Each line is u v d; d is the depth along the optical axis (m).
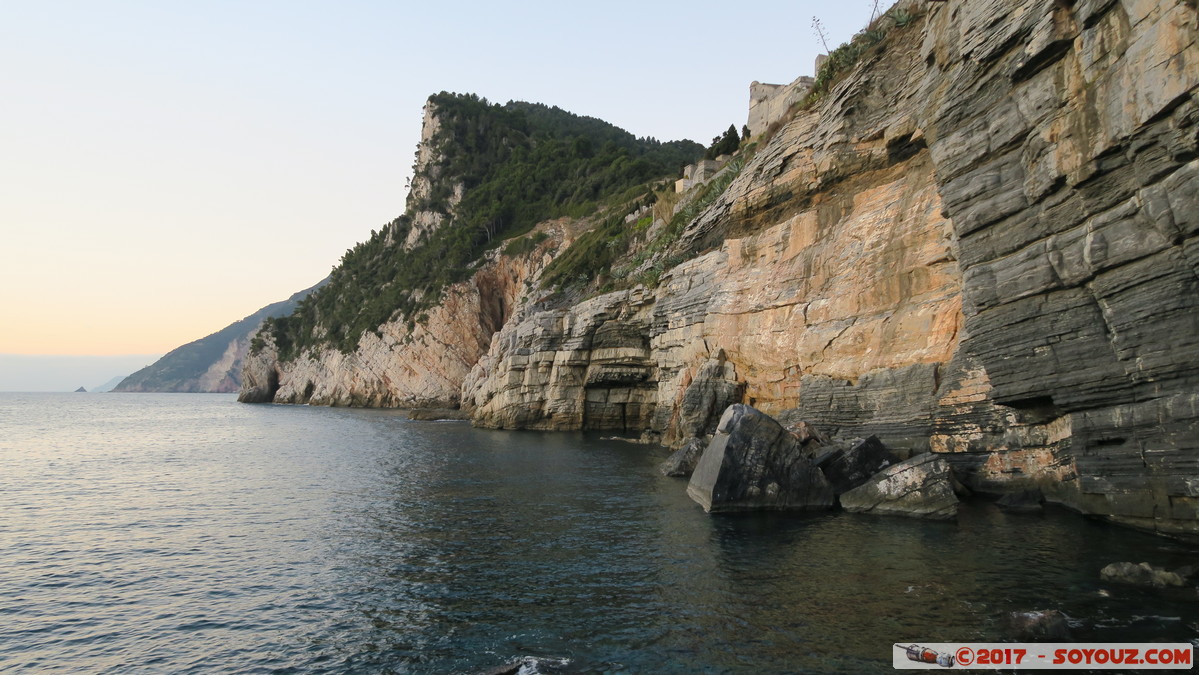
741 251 32.69
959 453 19.00
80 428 59.75
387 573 13.05
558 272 67.50
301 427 57.38
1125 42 12.69
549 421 49.59
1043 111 14.85
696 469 21.00
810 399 25.55
